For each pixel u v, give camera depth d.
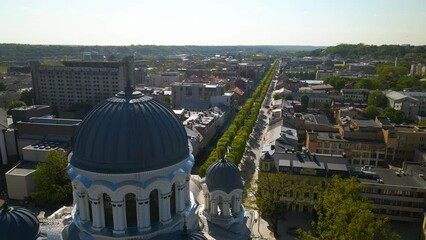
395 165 158.50
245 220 77.00
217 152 143.50
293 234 109.44
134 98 59.19
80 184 55.81
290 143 152.88
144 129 55.34
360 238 76.88
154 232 55.75
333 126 187.50
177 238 52.22
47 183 119.25
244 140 166.62
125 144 54.16
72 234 59.94
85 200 57.56
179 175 58.69
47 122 167.25
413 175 122.25
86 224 57.75
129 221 56.41
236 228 71.44
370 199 115.62
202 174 123.12
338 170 120.12
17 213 51.19
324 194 100.06
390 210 115.31
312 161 126.12
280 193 113.50
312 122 197.38
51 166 121.75
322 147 165.25
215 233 68.38
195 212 66.62
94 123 56.31
